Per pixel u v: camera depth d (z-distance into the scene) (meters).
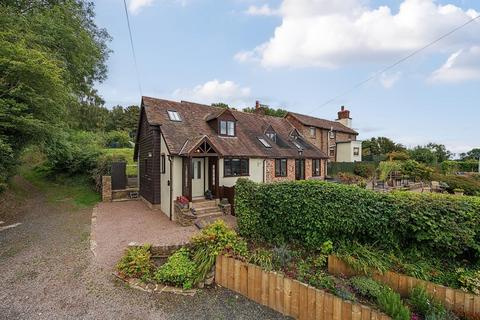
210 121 14.16
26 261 6.18
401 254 5.40
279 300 4.87
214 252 5.75
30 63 7.93
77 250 6.85
